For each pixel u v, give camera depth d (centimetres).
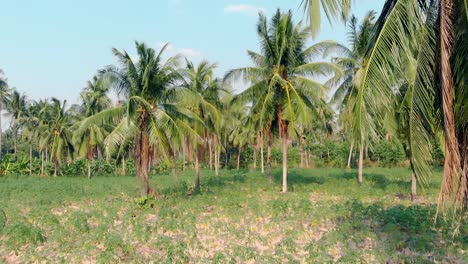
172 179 3600
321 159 5697
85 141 4200
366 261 1042
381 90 577
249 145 5553
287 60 2305
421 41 586
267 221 1596
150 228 1459
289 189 2662
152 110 2027
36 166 5362
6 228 1466
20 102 5294
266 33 2284
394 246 1152
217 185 2964
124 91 2061
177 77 2088
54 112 4581
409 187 2570
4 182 3694
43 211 1938
